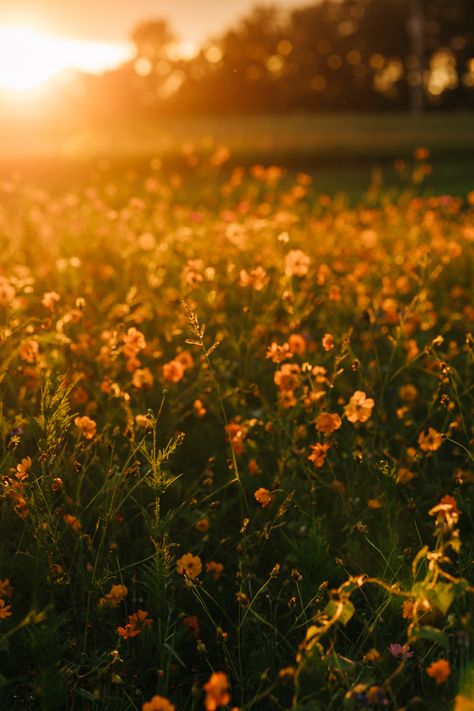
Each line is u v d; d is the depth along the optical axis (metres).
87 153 28.22
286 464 3.25
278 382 3.13
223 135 41.47
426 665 2.45
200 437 3.88
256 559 2.81
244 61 97.75
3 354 3.76
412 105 93.38
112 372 3.75
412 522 2.98
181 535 3.14
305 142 34.31
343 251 6.48
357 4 95.50
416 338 4.43
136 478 3.01
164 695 2.30
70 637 2.64
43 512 2.59
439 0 90.75
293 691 2.42
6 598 2.69
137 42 114.31
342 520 3.20
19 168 25.17
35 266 6.20
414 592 2.13
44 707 2.22
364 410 2.82
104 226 7.39
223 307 4.72
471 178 26.38
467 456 3.38
